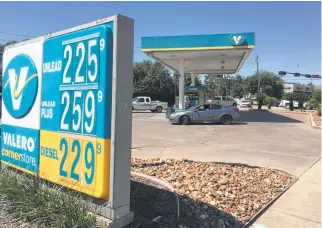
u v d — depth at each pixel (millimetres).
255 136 15117
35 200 4008
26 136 5066
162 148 11375
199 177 6469
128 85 3797
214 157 9523
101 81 3770
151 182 5941
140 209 4516
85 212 3668
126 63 3766
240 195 5625
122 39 3711
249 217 4758
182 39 21266
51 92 4566
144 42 21703
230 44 20609
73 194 4059
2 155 5707
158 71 58969
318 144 12656
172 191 5387
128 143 3832
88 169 3943
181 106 25344
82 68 4047
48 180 4566
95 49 3859
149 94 56562
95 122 3846
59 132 4383
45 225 3734
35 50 4934
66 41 4309
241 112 38344
